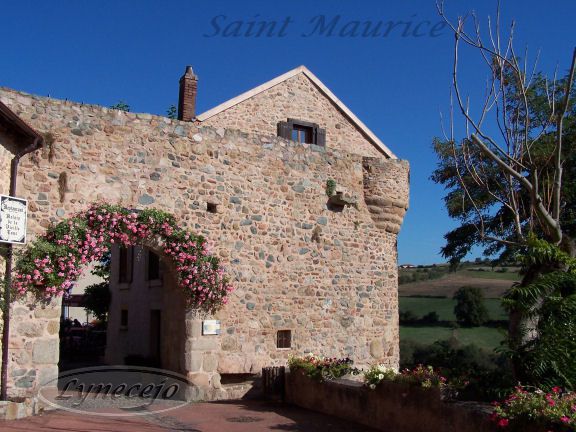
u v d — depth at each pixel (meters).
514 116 7.32
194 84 14.55
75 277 9.45
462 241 18.11
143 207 10.52
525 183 6.61
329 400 9.48
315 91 15.24
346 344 12.80
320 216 12.83
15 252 8.99
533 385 6.41
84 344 19.98
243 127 14.01
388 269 13.84
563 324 6.42
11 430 7.45
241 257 11.54
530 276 7.05
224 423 8.81
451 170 15.38
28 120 9.63
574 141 13.77
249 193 11.83
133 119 10.67
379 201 13.67
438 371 7.62
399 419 7.82
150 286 14.50
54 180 9.72
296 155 12.66
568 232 15.38
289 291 12.12
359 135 15.73
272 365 11.66
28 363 8.95
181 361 10.88
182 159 11.08
